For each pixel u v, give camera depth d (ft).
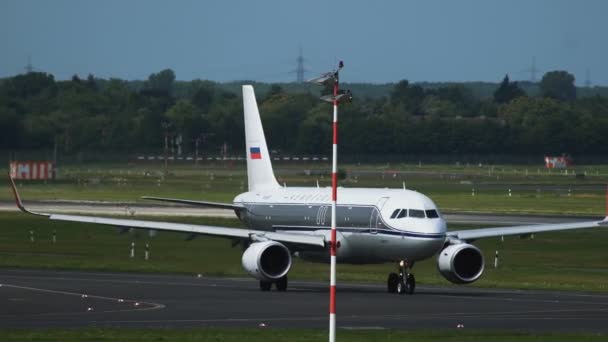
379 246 476.13
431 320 371.35
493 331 339.57
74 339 316.40
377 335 327.88
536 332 339.36
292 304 419.33
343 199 503.20
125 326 350.43
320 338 320.91
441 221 465.47
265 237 483.51
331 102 314.96
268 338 320.70
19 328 342.64
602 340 321.32
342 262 504.02
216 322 362.33
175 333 329.72
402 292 468.75
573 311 401.29
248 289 486.38
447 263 459.32
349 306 414.21
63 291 459.73
